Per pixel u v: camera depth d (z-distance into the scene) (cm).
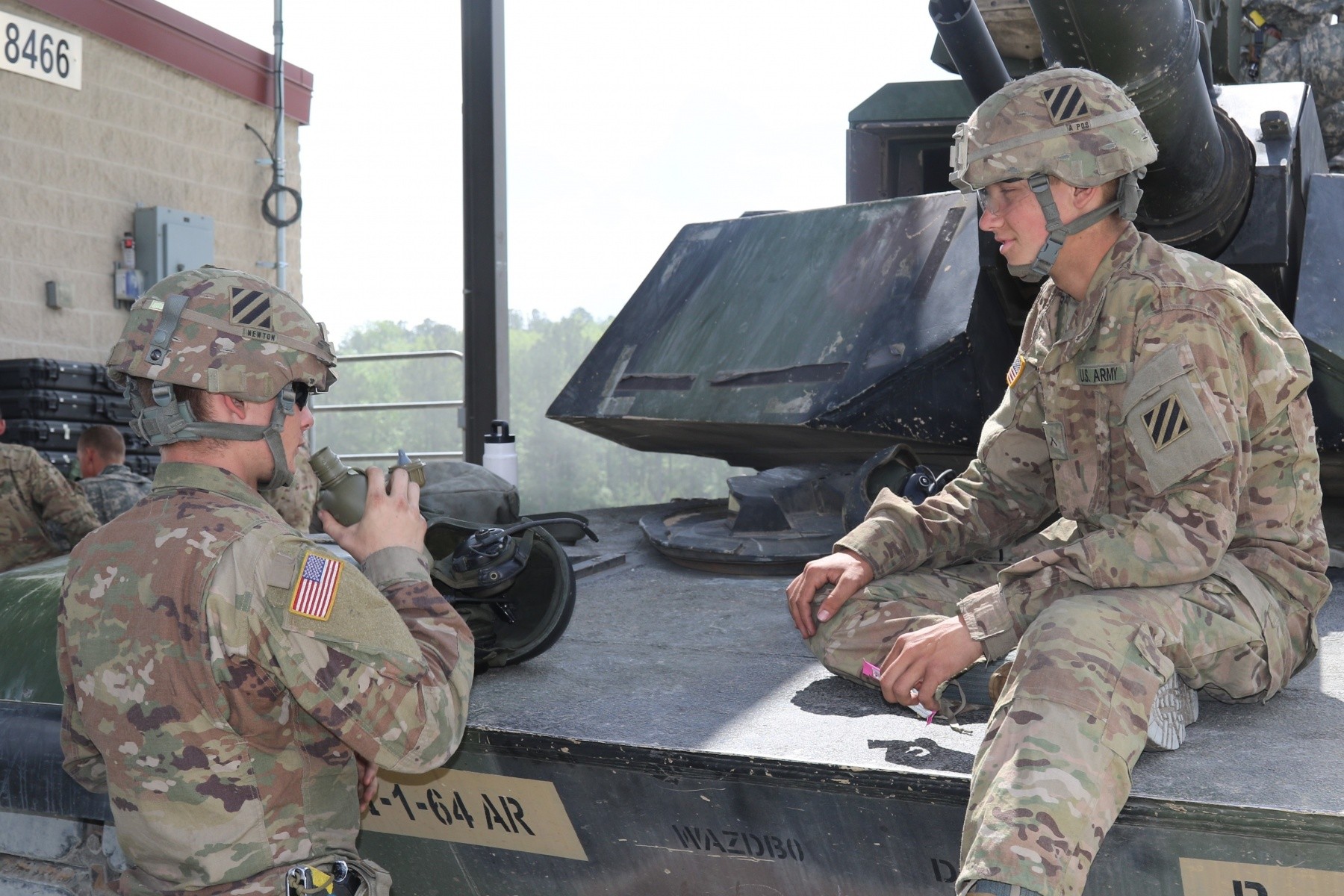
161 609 146
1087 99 183
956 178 190
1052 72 187
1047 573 175
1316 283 307
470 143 669
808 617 209
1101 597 167
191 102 964
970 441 325
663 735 176
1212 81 317
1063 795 140
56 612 218
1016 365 217
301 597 146
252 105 1027
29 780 206
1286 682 188
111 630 149
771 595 280
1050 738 146
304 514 388
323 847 156
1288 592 190
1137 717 151
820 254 374
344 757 161
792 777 163
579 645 237
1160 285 181
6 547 511
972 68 293
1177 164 274
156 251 899
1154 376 177
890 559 211
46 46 835
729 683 207
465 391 680
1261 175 305
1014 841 137
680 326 397
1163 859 148
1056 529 229
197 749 146
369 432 1068
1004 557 234
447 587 211
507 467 398
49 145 842
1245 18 503
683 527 337
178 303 152
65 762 174
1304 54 485
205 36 963
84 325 866
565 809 183
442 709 156
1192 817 144
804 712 189
